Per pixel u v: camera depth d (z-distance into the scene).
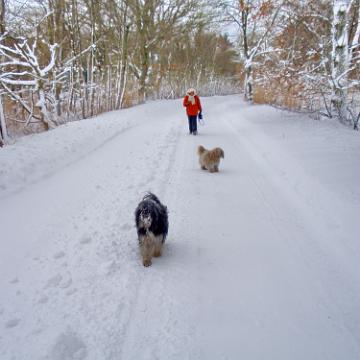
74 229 5.87
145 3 28.73
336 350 3.41
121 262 4.88
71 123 16.03
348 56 14.51
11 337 3.47
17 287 4.29
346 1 13.96
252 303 4.08
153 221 4.66
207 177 8.62
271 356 3.34
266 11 18.11
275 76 18.02
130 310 3.92
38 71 13.91
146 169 9.20
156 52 34.06
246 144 12.41
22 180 8.26
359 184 7.32
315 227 5.89
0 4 13.15
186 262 4.91
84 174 8.97
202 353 3.37
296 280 4.50
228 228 5.92
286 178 8.36
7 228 5.92
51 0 16.73
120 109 23.78
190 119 14.27
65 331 3.54
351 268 4.70
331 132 12.69
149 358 3.30
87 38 23.27
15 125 15.24
